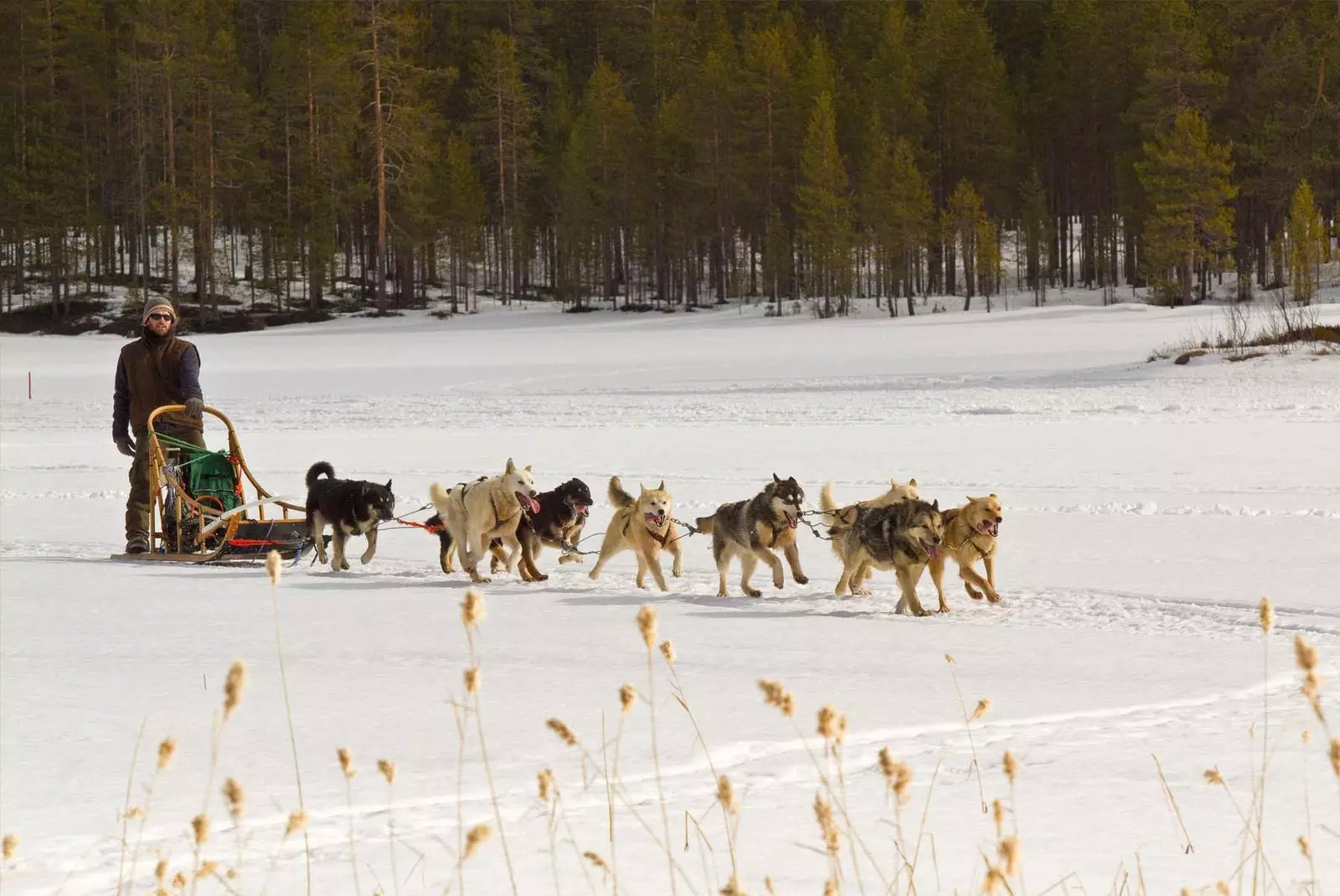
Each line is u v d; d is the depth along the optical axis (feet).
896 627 39.78
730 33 448.65
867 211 357.82
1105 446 92.94
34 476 92.27
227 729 27.78
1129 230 370.73
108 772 24.64
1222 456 86.28
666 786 23.06
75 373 219.20
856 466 84.53
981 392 142.10
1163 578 46.34
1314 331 157.28
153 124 393.50
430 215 387.75
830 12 514.68
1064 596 44.01
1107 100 390.63
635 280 454.40
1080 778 22.95
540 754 25.41
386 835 20.66
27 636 38.93
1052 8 460.55
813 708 28.86
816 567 53.98
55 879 18.95
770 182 388.37
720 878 18.24
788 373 180.96
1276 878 17.70
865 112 395.14
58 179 370.94
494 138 442.50
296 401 161.27
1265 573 46.50
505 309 394.32
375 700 30.22
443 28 506.07
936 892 17.56
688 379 177.58
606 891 17.76
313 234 382.63
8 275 388.98
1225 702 28.96
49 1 403.75
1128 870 18.24
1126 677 31.83
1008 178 392.27
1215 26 376.27
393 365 224.12
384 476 85.30
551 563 57.36
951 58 395.75
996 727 26.96
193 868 19.30
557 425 121.60
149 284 394.73
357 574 53.01
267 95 416.46
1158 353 166.71
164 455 57.72
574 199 394.93
